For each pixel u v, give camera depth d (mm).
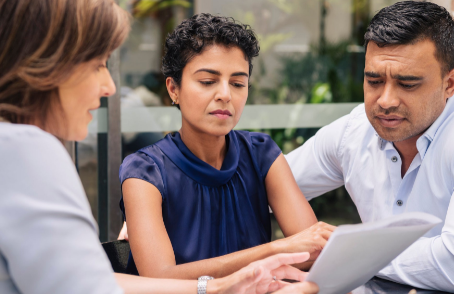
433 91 1128
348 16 2373
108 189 2146
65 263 610
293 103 2385
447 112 1230
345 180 1488
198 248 1171
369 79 1165
